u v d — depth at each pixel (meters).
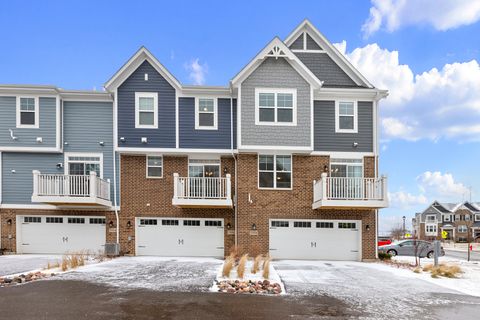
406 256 22.58
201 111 16.53
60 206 16.33
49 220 16.50
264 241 16.14
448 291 9.61
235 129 16.52
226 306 7.40
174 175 15.46
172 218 16.50
